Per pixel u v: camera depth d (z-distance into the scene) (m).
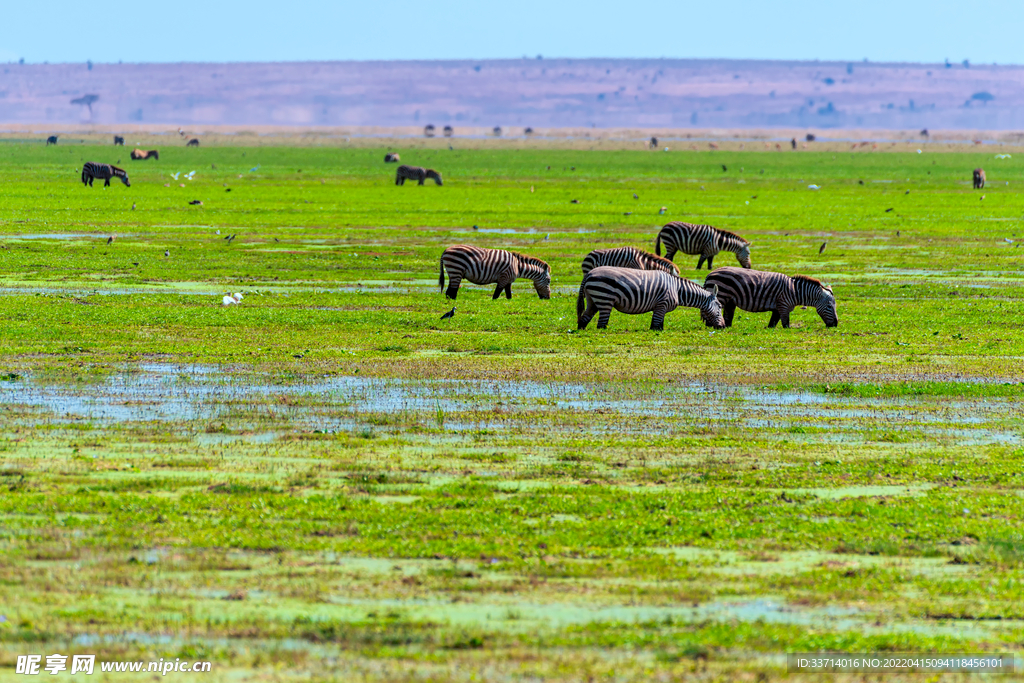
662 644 32.56
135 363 73.19
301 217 189.12
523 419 60.19
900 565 39.59
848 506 45.56
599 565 38.91
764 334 86.94
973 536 42.44
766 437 57.22
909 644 32.84
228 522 42.59
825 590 36.97
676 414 61.78
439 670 30.92
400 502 45.81
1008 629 34.31
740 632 33.38
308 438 55.75
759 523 43.53
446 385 68.19
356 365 73.44
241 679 30.36
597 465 51.75
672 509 45.16
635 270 87.31
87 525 42.09
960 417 61.94
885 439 57.16
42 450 52.84
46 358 74.19
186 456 52.22
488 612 34.97
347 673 30.73
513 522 43.22
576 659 31.64
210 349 77.94
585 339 83.75
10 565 37.91
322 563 38.91
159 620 33.81
